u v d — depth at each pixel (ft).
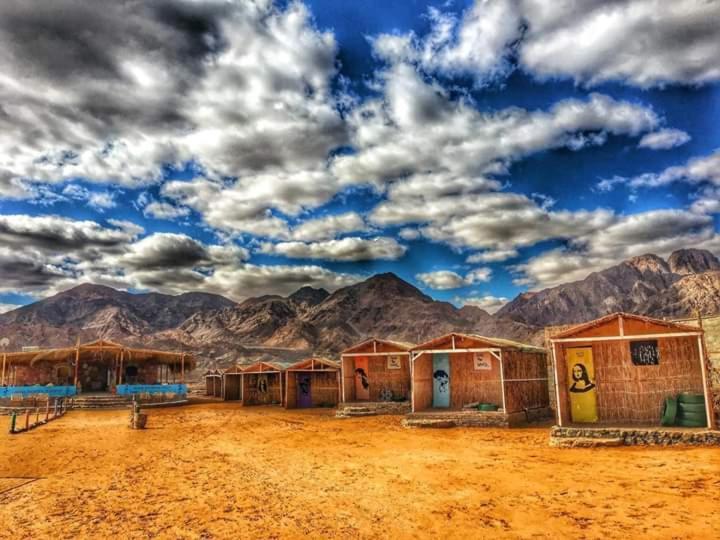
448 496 34.96
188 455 56.59
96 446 64.39
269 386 138.00
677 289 437.58
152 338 614.34
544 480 38.45
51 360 152.15
